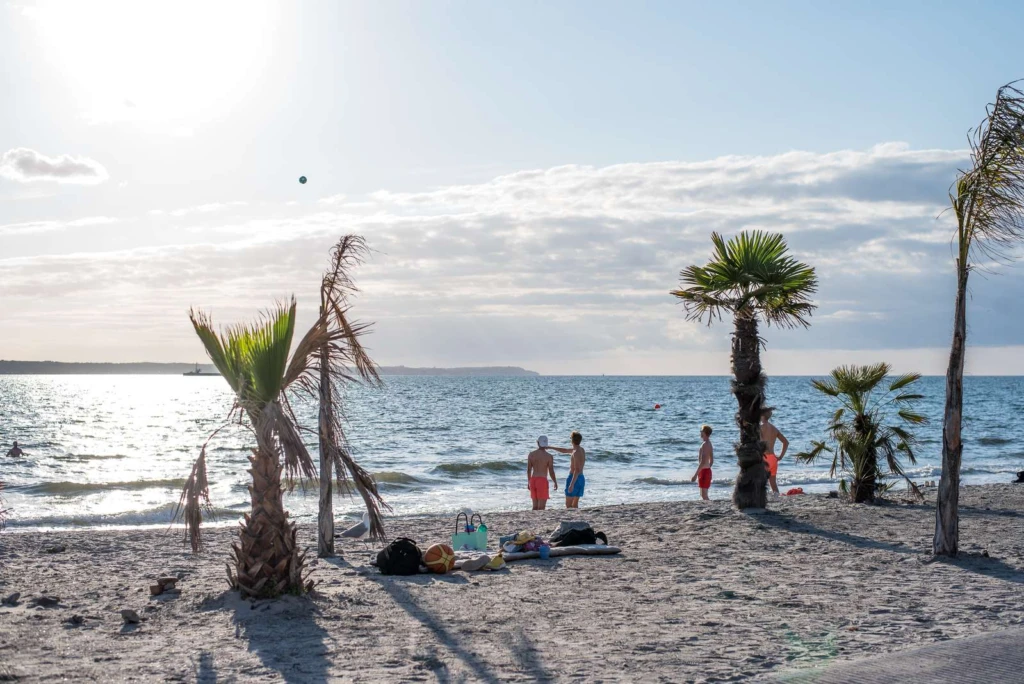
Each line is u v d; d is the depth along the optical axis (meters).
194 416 82.31
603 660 6.09
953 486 10.33
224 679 5.73
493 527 14.66
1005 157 9.88
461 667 5.96
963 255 10.16
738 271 14.53
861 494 16.52
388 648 6.52
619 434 54.09
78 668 6.07
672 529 13.49
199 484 7.89
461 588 9.01
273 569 8.09
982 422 63.53
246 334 7.90
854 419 16.83
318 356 8.38
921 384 181.50
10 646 6.75
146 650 6.57
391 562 9.86
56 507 22.25
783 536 12.51
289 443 7.78
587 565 10.48
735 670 5.75
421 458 38.28
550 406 98.12
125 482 27.66
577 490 18.41
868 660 5.75
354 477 9.09
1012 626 6.84
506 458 38.16
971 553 10.41
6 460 39.56
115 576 10.14
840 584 8.95
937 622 7.09
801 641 6.54
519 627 7.20
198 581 9.64
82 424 68.94
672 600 8.31
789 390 159.62
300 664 6.07
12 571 10.50
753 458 15.02
